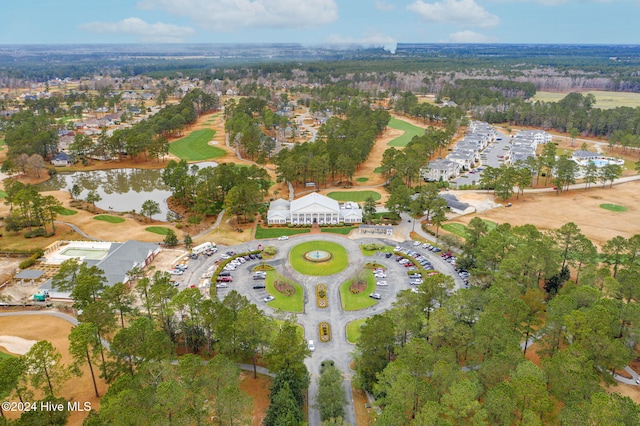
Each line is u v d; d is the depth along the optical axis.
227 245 181.88
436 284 118.31
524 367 88.56
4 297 141.50
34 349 88.62
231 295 114.75
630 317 106.12
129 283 149.62
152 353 96.25
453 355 96.06
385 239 187.25
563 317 105.31
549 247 143.00
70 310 135.88
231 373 91.44
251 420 87.56
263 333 103.38
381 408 92.12
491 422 82.62
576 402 81.88
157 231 194.50
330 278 156.00
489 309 108.06
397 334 110.25
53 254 170.62
